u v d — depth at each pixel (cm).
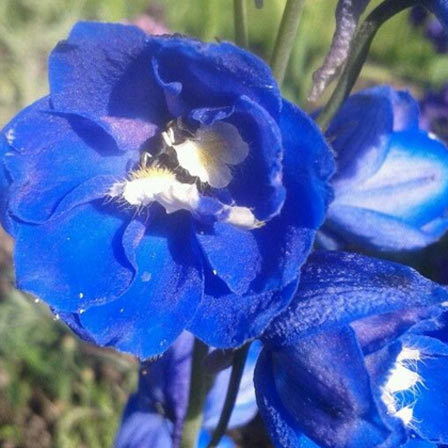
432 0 15
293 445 15
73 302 14
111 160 14
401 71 54
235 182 14
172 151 14
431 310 14
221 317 14
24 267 14
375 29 16
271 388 15
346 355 14
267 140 13
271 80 12
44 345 35
